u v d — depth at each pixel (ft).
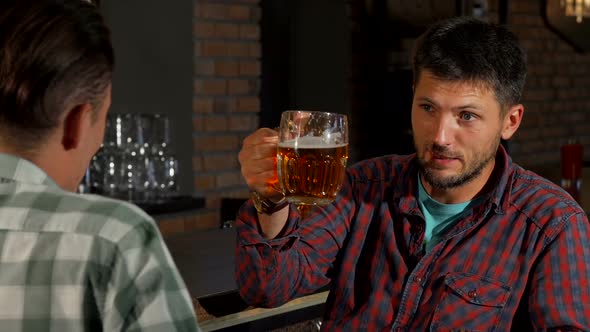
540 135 20.51
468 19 4.36
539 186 4.66
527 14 19.74
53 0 2.58
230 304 5.03
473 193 4.57
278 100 15.08
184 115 13.78
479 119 4.25
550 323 4.30
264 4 14.79
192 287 5.16
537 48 20.12
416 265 4.57
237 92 14.32
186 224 13.25
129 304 2.48
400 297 4.59
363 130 16.69
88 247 2.49
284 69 15.16
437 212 4.62
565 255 4.41
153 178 12.78
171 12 13.60
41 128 2.58
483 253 4.52
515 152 19.81
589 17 20.31
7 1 2.54
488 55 4.20
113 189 12.61
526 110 20.03
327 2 16.06
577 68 21.33
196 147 13.82
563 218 4.49
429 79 4.28
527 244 4.49
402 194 4.74
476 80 4.19
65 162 2.69
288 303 5.27
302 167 3.90
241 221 4.49
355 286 4.76
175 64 13.71
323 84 16.19
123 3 13.43
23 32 2.50
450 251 4.56
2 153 2.60
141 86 13.67
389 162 5.03
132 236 2.54
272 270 4.48
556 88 20.83
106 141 12.57
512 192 4.62
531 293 4.43
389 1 16.62
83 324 2.46
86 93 2.61
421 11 16.30
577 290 4.35
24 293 2.46
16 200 2.57
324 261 4.81
